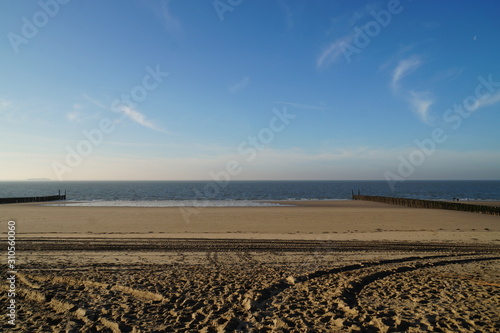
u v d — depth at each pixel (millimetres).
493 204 40531
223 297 6445
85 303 6000
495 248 12859
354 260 10492
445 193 82875
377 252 11969
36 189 120062
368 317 5328
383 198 45062
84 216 25141
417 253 11781
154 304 6066
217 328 4941
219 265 9727
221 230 18562
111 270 8812
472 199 60812
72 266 9234
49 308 5871
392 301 6250
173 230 18453
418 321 5172
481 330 4777
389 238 15484
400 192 89375
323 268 9117
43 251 11805
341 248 12836
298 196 72062
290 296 6473
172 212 28328
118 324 5020
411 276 8289
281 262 10211
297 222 22234
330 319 5262
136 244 13461
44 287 7023
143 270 8898
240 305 5977
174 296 6457
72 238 14898
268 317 5387
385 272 8742
